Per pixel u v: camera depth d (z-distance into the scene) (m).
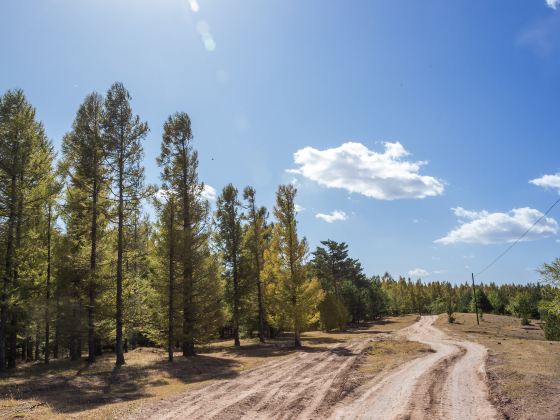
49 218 28.69
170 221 28.25
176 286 27.89
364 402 13.26
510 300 109.50
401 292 133.38
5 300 21.86
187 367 23.14
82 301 24.98
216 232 41.44
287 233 37.56
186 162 30.36
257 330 56.22
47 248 28.16
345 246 80.81
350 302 78.06
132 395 16.05
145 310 27.89
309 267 38.50
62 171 25.41
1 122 22.83
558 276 26.81
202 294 28.75
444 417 11.22
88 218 26.27
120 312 24.53
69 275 27.64
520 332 57.91
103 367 22.75
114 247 27.00
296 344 35.50
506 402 12.24
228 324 47.84
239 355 30.09
